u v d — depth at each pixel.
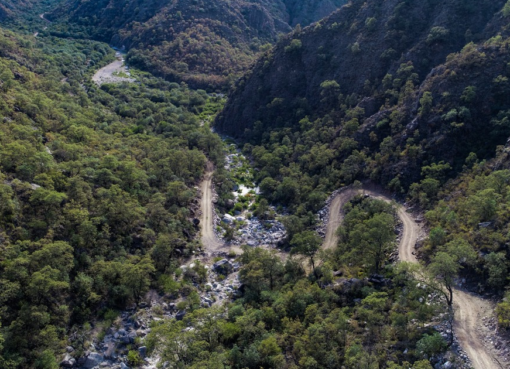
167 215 84.50
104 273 64.50
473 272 55.94
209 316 59.34
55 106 110.81
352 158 99.12
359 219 79.19
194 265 77.50
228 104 158.75
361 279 63.41
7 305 53.91
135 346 58.62
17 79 117.50
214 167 120.69
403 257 67.31
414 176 87.94
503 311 47.28
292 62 144.12
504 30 98.94
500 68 89.25
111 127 121.06
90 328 59.25
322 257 70.25
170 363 52.12
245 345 55.31
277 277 71.62
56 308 57.81
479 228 61.09
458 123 86.56
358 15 135.00
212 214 95.56
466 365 43.69
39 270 56.75
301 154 114.38
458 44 108.38
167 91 188.50
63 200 71.38
